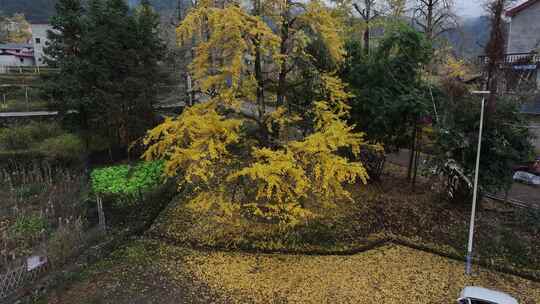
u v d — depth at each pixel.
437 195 11.66
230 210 8.00
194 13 7.45
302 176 7.25
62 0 13.62
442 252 8.55
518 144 9.92
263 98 9.10
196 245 8.63
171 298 6.80
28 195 11.02
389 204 11.10
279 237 8.92
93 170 13.29
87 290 6.95
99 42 13.37
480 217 10.30
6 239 8.21
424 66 12.21
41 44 38.44
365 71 11.66
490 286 7.44
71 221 9.16
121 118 14.27
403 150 17.75
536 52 14.96
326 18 7.99
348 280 7.48
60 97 13.88
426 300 6.91
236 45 7.25
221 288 7.13
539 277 7.71
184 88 16.45
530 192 12.19
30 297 6.50
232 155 8.52
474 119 9.91
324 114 8.40
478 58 15.50
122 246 8.59
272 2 7.98
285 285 7.26
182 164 7.58
